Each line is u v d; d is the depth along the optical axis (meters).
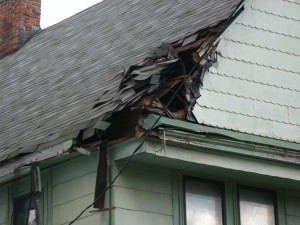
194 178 26.08
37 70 35.19
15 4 41.34
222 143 25.19
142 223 24.66
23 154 25.69
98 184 24.34
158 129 24.03
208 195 26.22
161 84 24.28
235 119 26.17
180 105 25.06
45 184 26.55
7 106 32.88
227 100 26.17
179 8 30.42
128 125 24.03
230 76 26.45
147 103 24.03
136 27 31.83
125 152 24.20
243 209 26.73
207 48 25.53
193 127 24.88
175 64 24.53
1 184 27.34
